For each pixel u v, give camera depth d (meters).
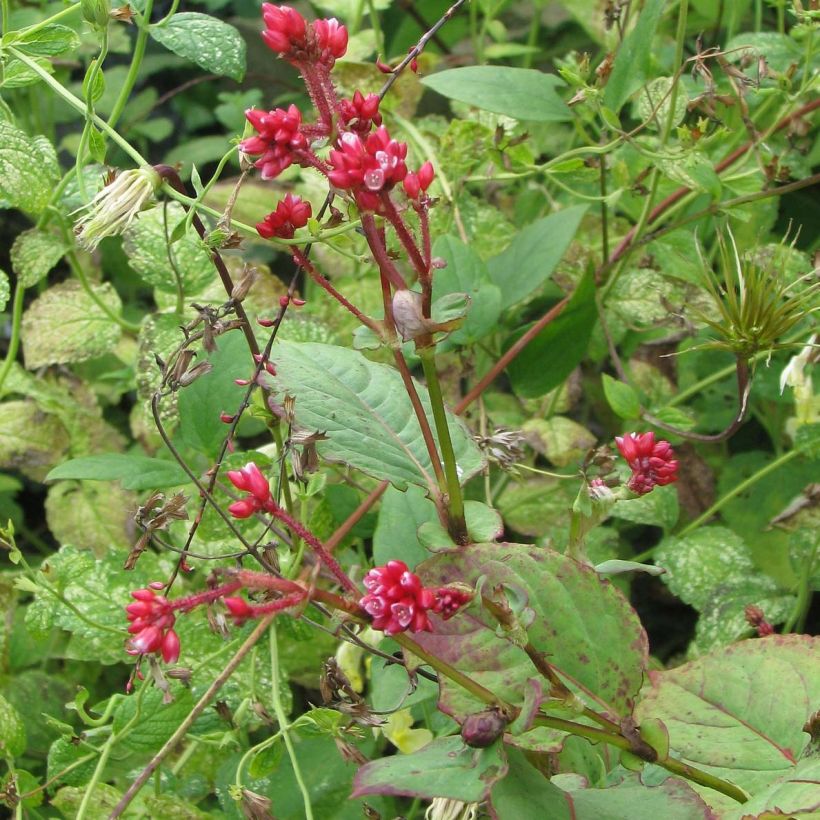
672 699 0.39
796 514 0.53
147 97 0.89
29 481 0.75
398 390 0.40
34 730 0.54
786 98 0.55
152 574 0.50
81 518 0.59
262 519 0.37
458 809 0.35
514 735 0.30
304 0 0.94
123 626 0.48
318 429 0.38
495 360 0.60
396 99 0.64
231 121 0.82
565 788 0.34
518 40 0.88
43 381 0.63
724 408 0.67
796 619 0.54
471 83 0.51
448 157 0.59
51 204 0.53
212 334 0.38
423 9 0.82
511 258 0.56
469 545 0.34
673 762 0.34
